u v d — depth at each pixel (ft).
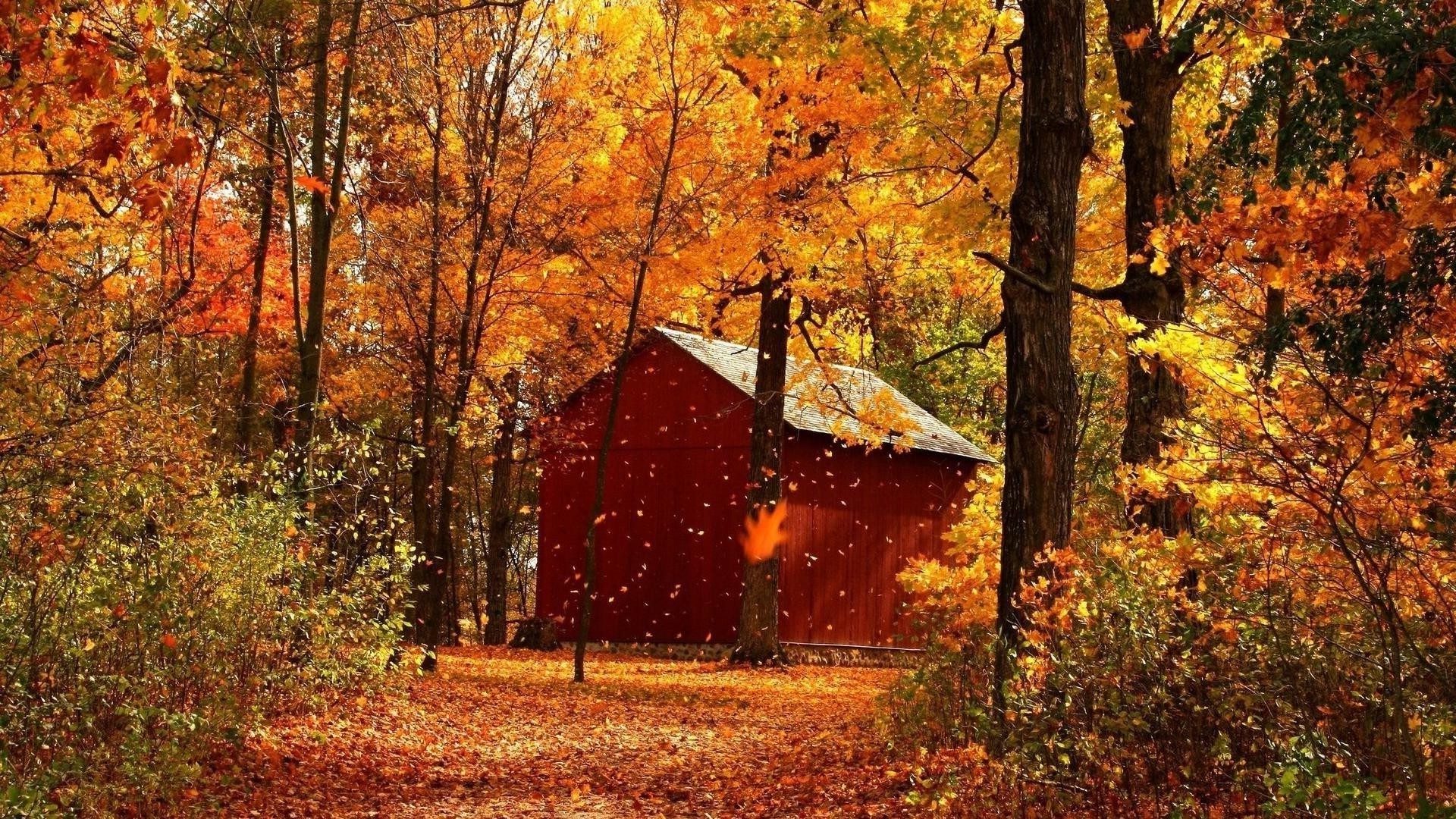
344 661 39.70
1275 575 20.68
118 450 25.80
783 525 79.92
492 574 91.97
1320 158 18.81
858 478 86.43
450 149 57.11
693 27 55.21
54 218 29.35
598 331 80.69
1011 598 27.73
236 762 29.71
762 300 65.16
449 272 62.54
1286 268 17.20
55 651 24.25
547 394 90.27
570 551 90.02
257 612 34.55
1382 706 18.83
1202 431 19.86
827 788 30.25
